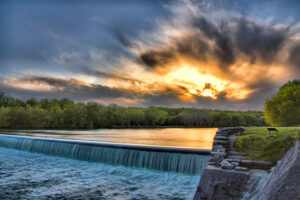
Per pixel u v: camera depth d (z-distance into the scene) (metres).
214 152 10.80
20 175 13.56
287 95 31.61
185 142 29.88
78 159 18.11
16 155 20.70
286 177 4.57
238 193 7.02
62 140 20.27
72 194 10.08
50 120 95.31
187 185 11.16
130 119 131.38
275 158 9.24
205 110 149.75
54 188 10.98
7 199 9.52
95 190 10.62
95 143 17.56
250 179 7.18
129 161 15.14
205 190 7.66
